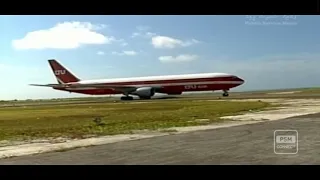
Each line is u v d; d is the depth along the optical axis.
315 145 16.16
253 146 16.38
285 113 37.62
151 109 52.84
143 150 16.09
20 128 29.00
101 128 27.33
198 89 99.12
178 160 13.45
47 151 16.78
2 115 48.69
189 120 32.62
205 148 16.16
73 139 21.33
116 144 18.38
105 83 106.25
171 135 21.80
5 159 14.77
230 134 21.27
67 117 41.59
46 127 29.39
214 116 36.56
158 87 100.38
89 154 15.42
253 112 41.00
